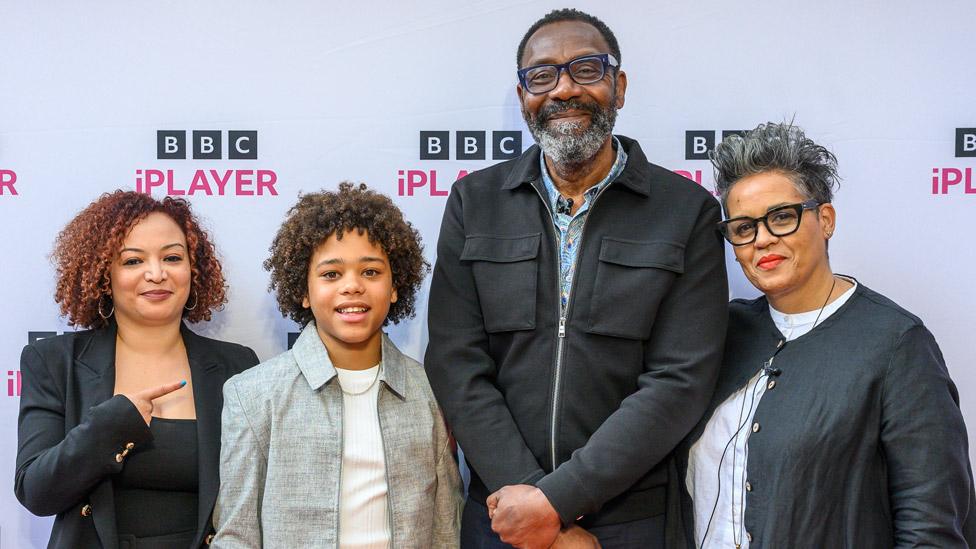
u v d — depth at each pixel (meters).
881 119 1.94
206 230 1.94
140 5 1.95
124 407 1.50
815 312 1.48
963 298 1.96
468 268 1.62
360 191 1.68
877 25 1.94
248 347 1.91
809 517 1.34
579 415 1.53
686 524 1.57
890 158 1.95
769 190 1.44
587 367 1.53
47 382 1.62
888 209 1.95
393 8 1.96
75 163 1.96
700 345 1.50
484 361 1.59
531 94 1.59
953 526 1.29
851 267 1.96
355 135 1.98
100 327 1.71
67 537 1.53
